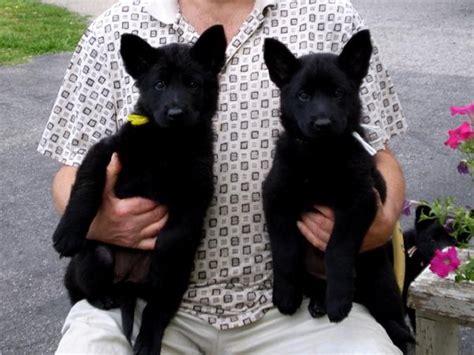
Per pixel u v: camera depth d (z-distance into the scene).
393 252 1.57
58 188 1.53
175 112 1.39
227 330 1.43
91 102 1.54
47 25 5.96
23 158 3.38
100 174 1.42
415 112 3.68
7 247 2.59
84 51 1.55
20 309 2.23
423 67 4.46
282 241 1.41
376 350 1.33
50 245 2.60
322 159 1.40
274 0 1.50
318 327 1.39
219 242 1.44
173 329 1.44
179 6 1.55
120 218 1.42
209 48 1.46
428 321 1.35
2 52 5.12
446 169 3.04
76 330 1.38
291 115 1.42
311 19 1.50
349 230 1.37
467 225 1.30
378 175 1.45
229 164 1.45
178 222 1.42
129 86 1.52
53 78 4.56
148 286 1.43
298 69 1.43
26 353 2.04
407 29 5.51
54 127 1.58
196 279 1.44
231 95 1.47
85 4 6.87
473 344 1.96
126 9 1.54
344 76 1.42
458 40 5.09
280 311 1.40
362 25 1.54
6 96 4.22
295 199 1.42
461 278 1.28
